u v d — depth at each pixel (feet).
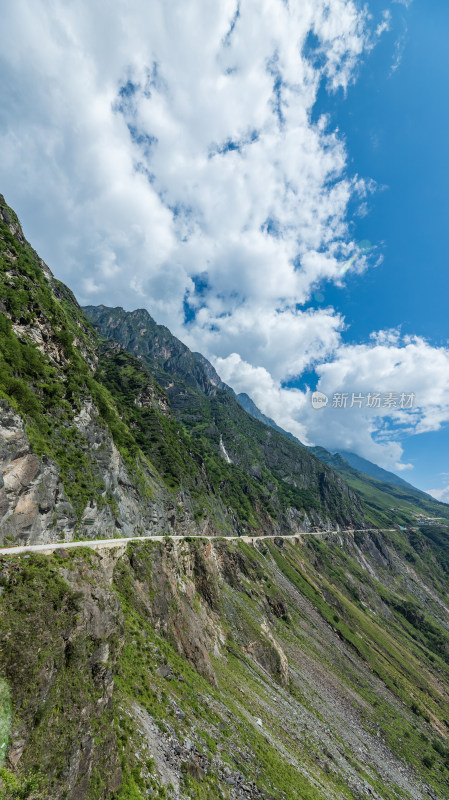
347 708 280.92
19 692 53.98
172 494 323.98
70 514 132.26
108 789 60.03
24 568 70.03
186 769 79.77
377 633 508.53
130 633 108.37
